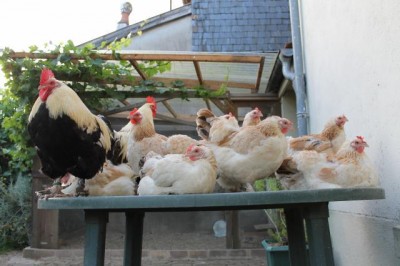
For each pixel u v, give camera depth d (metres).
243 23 8.32
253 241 7.31
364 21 2.93
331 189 1.90
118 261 6.21
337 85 3.71
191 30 8.65
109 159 2.96
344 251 3.65
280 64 5.88
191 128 8.48
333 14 3.76
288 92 6.86
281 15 8.35
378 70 2.70
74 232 7.70
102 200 1.94
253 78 6.82
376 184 2.42
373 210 2.87
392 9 2.43
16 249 7.29
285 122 2.59
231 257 6.41
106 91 6.16
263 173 2.54
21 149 6.45
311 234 2.03
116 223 8.41
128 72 6.09
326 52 4.08
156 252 6.53
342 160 2.43
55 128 2.40
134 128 3.09
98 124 2.66
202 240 7.63
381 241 2.71
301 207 2.30
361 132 3.08
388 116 2.56
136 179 3.07
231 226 6.64
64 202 1.97
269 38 8.13
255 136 2.53
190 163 2.34
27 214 7.31
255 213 8.20
